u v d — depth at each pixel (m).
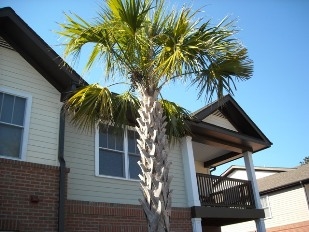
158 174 5.88
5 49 8.87
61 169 8.28
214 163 16.27
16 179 7.58
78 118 8.45
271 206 22.58
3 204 7.23
